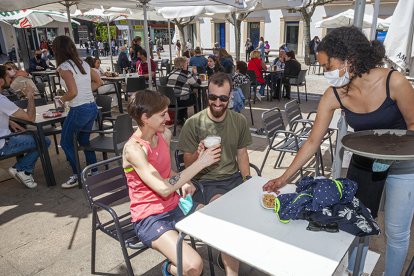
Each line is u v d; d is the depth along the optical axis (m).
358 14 2.55
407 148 1.48
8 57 23.81
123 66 10.67
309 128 4.37
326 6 19.72
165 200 1.97
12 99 5.73
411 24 3.47
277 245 1.34
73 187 3.78
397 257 1.90
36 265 2.50
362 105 1.70
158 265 2.48
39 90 6.32
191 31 26.28
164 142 2.05
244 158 2.48
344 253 1.28
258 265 1.23
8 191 3.74
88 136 3.72
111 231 2.12
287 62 8.28
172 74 5.91
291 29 21.83
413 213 1.86
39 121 3.61
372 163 1.77
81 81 3.43
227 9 6.04
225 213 1.60
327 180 1.53
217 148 1.84
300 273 1.18
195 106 6.48
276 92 8.95
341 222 1.41
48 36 27.41
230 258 1.90
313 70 13.91
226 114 2.35
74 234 2.89
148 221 1.88
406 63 3.60
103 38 27.95
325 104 1.81
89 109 3.55
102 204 2.03
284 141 4.03
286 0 5.93
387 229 1.89
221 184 2.37
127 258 1.95
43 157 3.72
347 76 1.62
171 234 1.82
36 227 3.01
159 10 6.82
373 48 1.57
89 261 2.54
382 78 1.59
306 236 1.39
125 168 1.93
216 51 11.18
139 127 1.94
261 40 18.95
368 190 1.83
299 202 1.48
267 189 1.82
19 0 3.89
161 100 1.85
